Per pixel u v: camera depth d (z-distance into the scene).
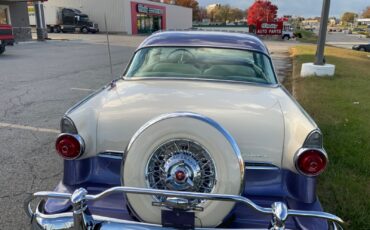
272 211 1.89
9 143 4.59
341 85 8.61
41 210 2.22
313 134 2.16
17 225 2.84
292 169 2.20
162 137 2.00
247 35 3.78
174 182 2.02
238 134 2.22
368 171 3.76
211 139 1.97
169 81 3.04
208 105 2.41
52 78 9.80
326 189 3.37
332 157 4.07
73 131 2.29
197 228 1.97
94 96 2.74
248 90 2.88
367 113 5.96
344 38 63.25
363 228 2.81
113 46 22.95
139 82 3.04
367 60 17.00
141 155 2.01
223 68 3.26
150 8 51.62
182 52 3.42
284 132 2.24
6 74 10.34
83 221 1.98
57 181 3.60
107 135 2.31
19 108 6.38
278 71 12.30
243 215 2.17
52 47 21.20
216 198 1.88
